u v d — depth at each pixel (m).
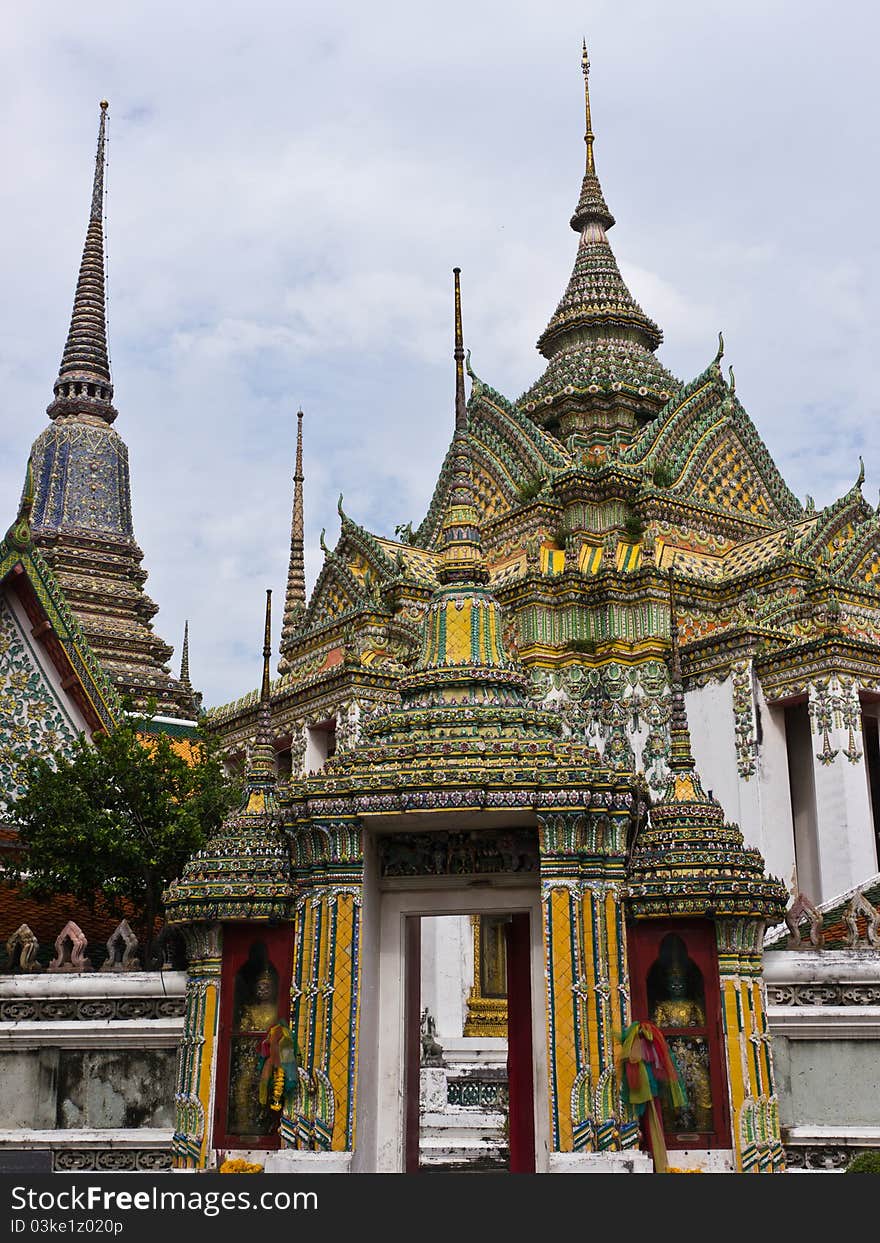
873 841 25.11
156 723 31.36
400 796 11.59
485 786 11.53
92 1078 14.24
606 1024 11.32
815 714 25.84
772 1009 13.59
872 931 14.32
